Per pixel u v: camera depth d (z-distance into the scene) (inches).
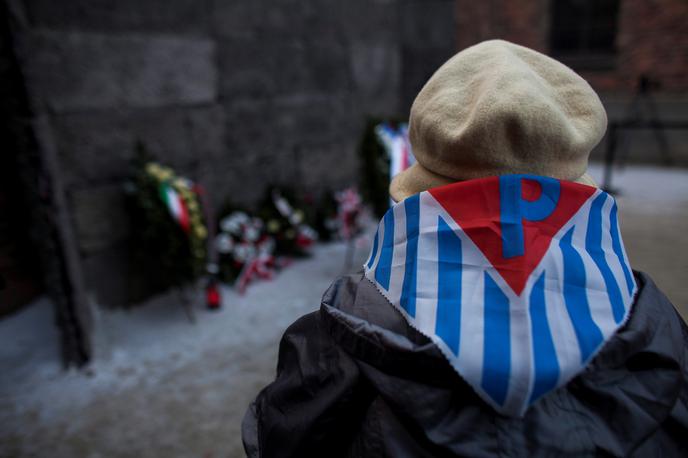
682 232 143.3
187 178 148.6
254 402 33.3
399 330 22.7
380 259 25.3
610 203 23.5
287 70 179.2
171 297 141.9
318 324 27.6
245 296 147.6
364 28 212.7
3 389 104.1
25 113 100.1
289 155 186.4
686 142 278.1
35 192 104.2
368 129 167.9
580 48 311.1
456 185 23.0
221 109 156.7
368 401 23.1
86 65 117.8
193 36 143.9
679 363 22.2
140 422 93.6
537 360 19.6
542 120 22.2
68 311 109.1
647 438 20.6
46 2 108.3
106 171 125.1
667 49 279.6
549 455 19.6
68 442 88.7
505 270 21.2
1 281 117.6
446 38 231.9
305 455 24.5
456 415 20.6
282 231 171.8
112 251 128.4
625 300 22.6
